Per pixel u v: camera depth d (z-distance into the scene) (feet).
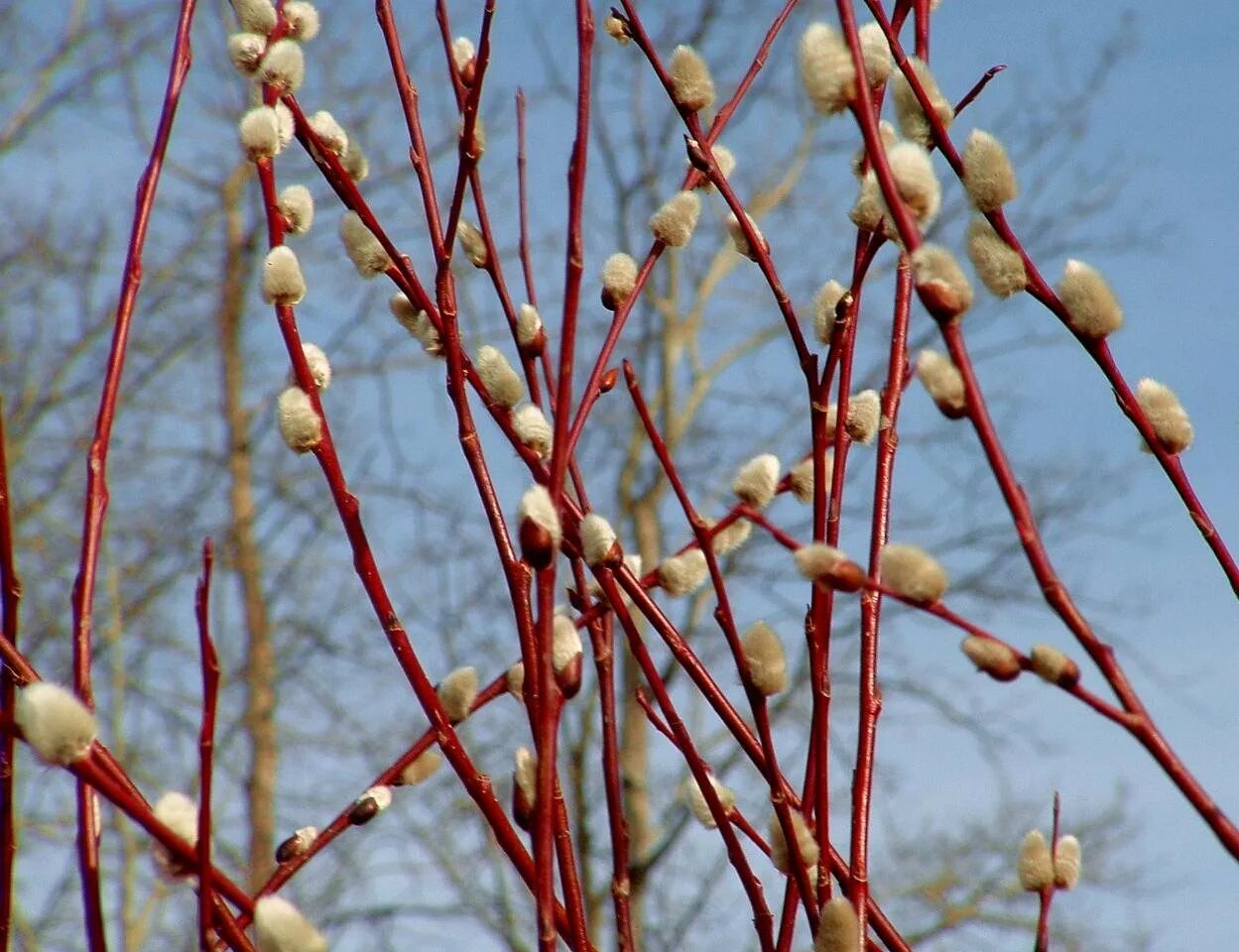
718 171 4.98
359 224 5.06
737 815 4.95
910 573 4.50
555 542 4.64
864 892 4.74
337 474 4.86
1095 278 4.75
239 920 4.61
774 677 4.78
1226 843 4.43
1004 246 4.69
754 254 4.97
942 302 4.51
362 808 4.81
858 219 4.91
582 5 4.90
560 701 4.79
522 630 4.81
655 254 5.01
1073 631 4.49
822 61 4.56
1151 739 4.46
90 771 4.47
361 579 4.84
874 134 4.55
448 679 4.91
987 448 4.52
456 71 5.08
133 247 4.88
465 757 4.80
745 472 4.91
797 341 4.93
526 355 5.00
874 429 4.99
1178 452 4.81
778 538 4.86
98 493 4.76
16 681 4.66
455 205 4.94
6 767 4.65
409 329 5.09
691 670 4.82
